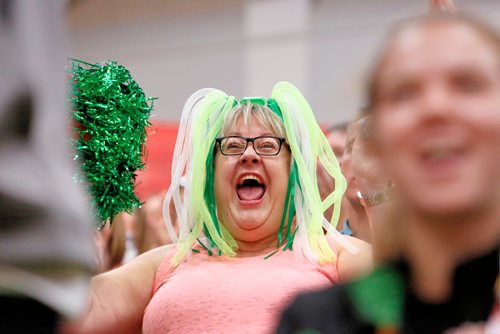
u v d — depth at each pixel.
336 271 4.54
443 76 1.42
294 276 4.39
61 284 1.71
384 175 1.55
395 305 1.58
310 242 4.65
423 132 1.42
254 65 12.44
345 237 4.59
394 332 1.57
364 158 1.65
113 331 4.57
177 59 13.59
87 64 4.36
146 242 6.82
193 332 4.20
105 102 4.11
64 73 1.83
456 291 1.52
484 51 1.43
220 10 12.93
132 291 4.69
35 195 1.67
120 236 6.16
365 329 1.61
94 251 2.02
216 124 4.85
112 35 13.99
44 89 1.72
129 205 4.31
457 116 1.41
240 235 4.78
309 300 1.71
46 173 1.70
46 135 1.72
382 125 1.47
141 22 13.78
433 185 1.43
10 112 1.67
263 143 4.78
